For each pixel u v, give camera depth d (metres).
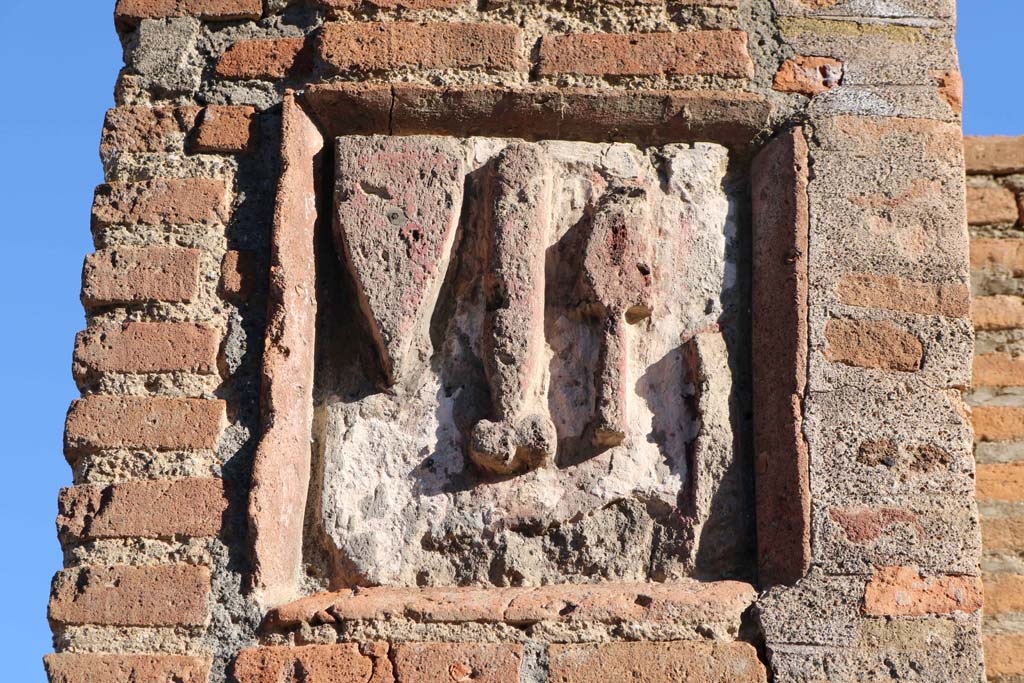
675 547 3.59
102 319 3.77
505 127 3.96
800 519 3.50
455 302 3.83
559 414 3.71
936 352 3.65
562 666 3.39
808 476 3.54
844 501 3.52
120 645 3.47
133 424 3.66
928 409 3.60
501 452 3.61
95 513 3.58
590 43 3.99
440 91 3.93
